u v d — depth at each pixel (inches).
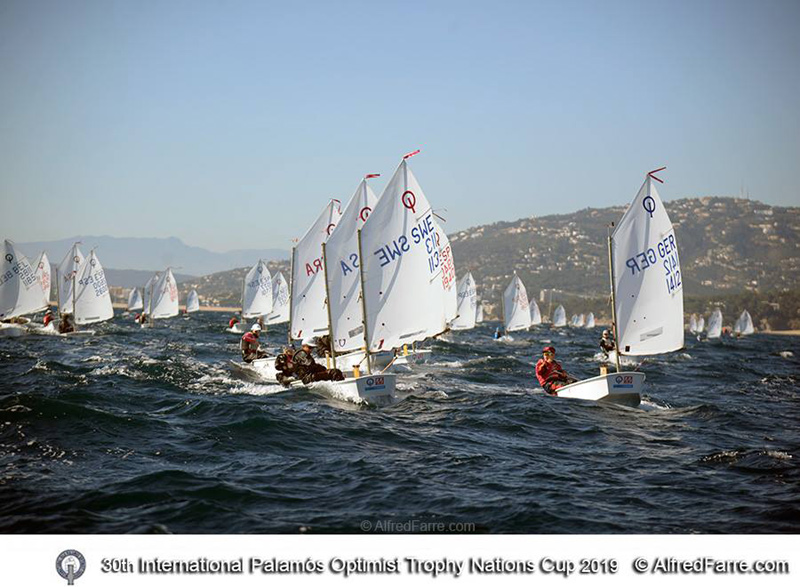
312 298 1293.1
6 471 562.6
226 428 730.8
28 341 1961.1
